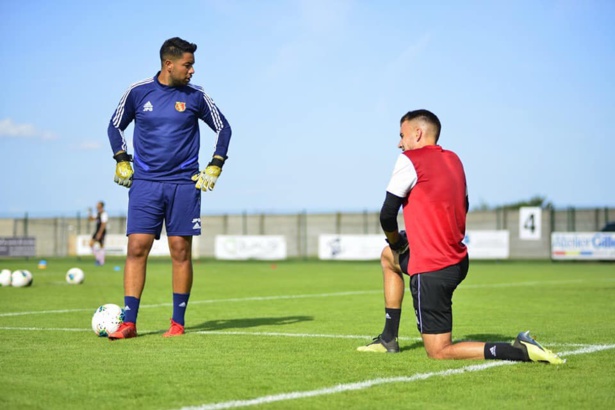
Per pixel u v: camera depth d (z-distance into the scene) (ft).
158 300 41.63
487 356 18.17
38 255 152.56
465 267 18.76
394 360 18.80
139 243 24.17
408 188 18.65
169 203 24.30
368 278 66.33
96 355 19.79
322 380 16.11
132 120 24.95
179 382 15.89
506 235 108.17
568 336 24.16
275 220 150.20
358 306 37.52
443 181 18.48
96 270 81.61
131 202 24.38
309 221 149.07
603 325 27.71
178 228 24.44
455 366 17.69
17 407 13.55
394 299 20.27
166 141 24.20
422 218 18.44
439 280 18.35
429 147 19.15
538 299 41.06
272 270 84.64
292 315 32.60
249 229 151.53
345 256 113.70
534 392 14.82
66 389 15.14
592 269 85.51
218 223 151.84
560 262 112.06
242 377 16.48
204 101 24.89
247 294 46.42
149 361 18.74
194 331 25.96
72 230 150.00
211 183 24.43
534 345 17.71
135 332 24.12
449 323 18.72
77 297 42.78
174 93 24.43
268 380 16.12
